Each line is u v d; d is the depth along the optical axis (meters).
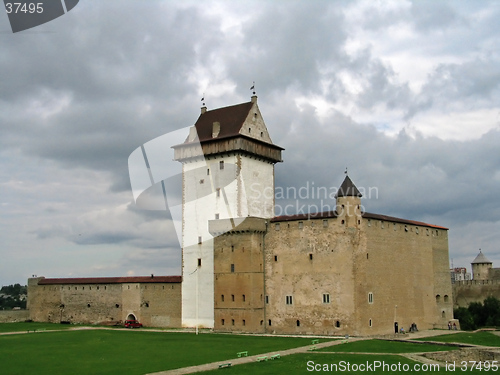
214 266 82.12
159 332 77.56
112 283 93.38
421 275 86.75
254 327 77.31
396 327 79.00
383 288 77.56
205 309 82.44
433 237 91.50
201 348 58.38
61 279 100.44
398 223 82.75
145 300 89.25
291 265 78.06
